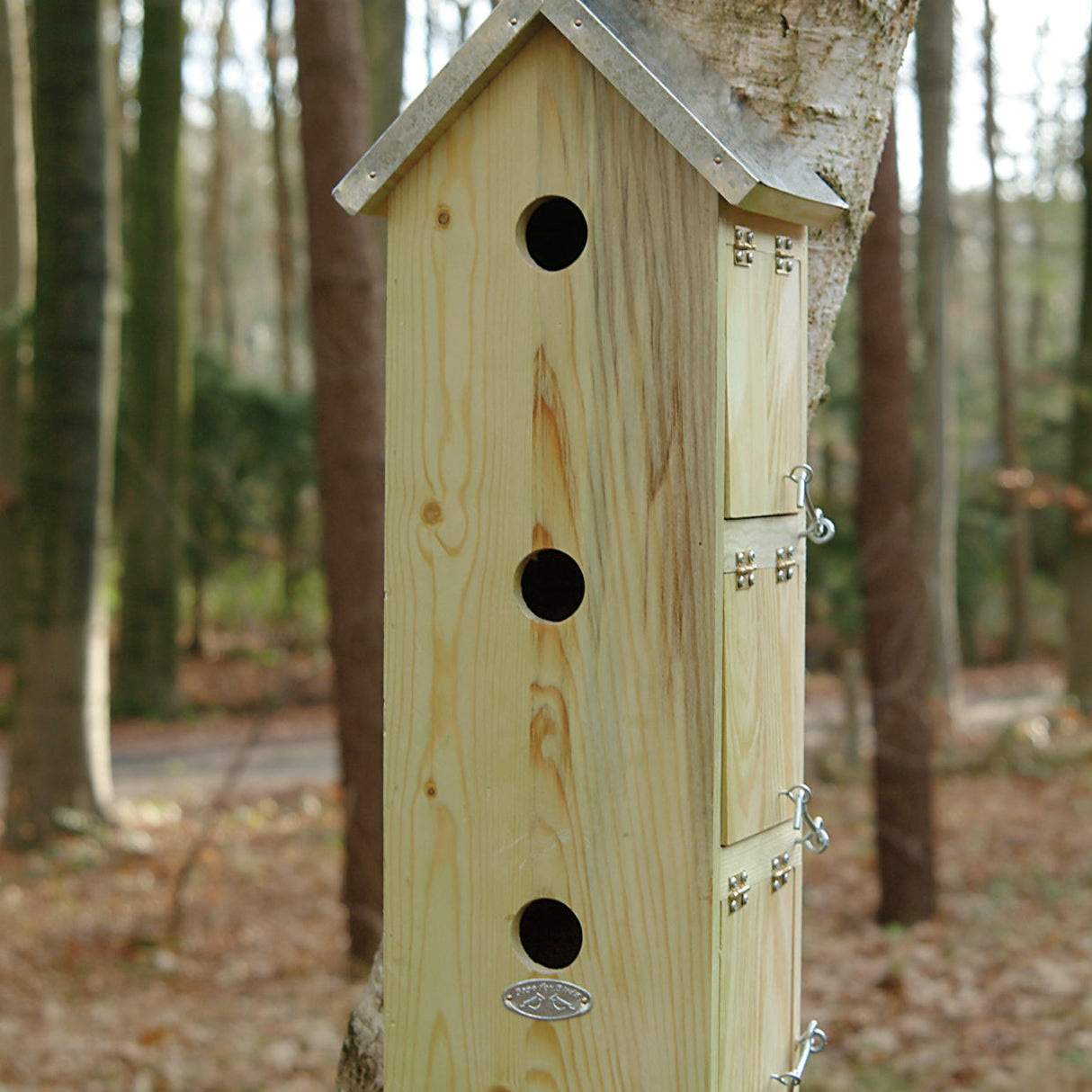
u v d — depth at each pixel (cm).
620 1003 193
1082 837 923
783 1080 214
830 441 1853
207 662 1927
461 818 202
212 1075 515
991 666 2212
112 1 1945
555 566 214
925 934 710
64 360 980
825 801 1062
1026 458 2345
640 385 189
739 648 194
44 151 966
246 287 3253
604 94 189
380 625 644
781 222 204
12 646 1734
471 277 199
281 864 900
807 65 204
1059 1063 497
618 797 192
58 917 770
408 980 206
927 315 1377
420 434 204
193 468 1692
